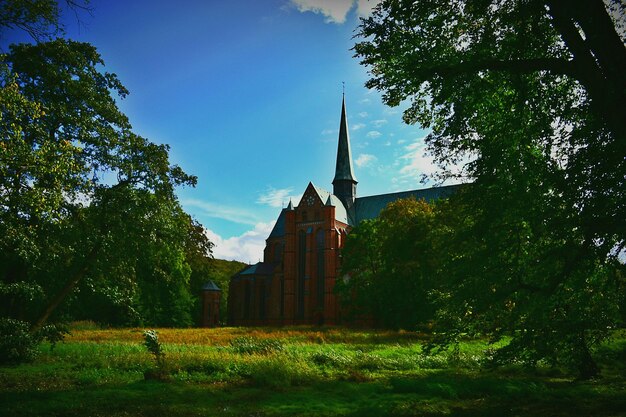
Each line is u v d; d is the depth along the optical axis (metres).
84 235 25.95
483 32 14.96
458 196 16.84
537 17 13.43
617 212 11.49
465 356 26.44
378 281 56.09
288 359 22.16
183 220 33.66
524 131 15.26
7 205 19.41
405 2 14.93
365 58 16.45
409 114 18.94
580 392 16.70
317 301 92.88
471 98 15.97
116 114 27.78
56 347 28.91
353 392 16.52
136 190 27.58
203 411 12.91
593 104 12.50
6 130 18.23
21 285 22.56
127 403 13.77
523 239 15.56
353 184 105.88
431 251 47.41
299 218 97.19
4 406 12.75
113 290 28.42
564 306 14.61
